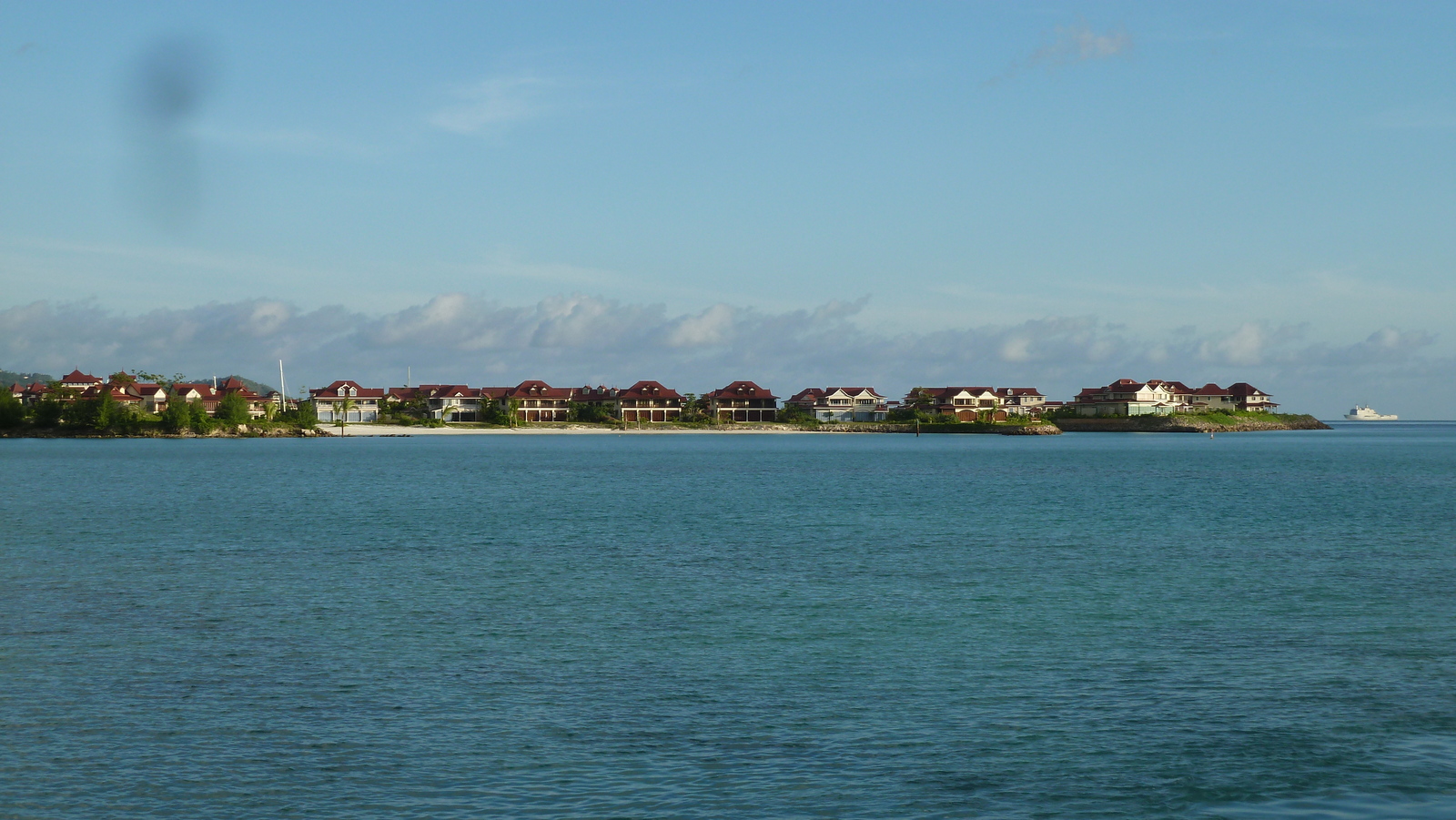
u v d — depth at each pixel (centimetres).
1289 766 1795
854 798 1664
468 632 2800
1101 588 3497
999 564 4044
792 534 5044
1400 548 4522
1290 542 4725
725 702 2158
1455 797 1667
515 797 1661
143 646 2611
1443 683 2288
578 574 3772
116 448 16862
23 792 1667
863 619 2980
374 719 2033
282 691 2219
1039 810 1623
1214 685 2280
